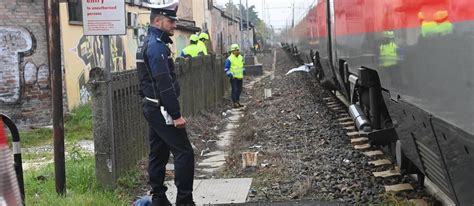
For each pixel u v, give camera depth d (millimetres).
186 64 12312
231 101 18516
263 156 8789
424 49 4086
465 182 3746
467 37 3271
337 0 9438
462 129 3441
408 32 4523
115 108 7039
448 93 3627
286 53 52500
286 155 8820
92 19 6414
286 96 18219
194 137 10875
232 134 12031
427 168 4832
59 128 6422
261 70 33656
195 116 13164
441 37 3701
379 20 5727
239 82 17297
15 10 12969
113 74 6992
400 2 4770
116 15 6430
